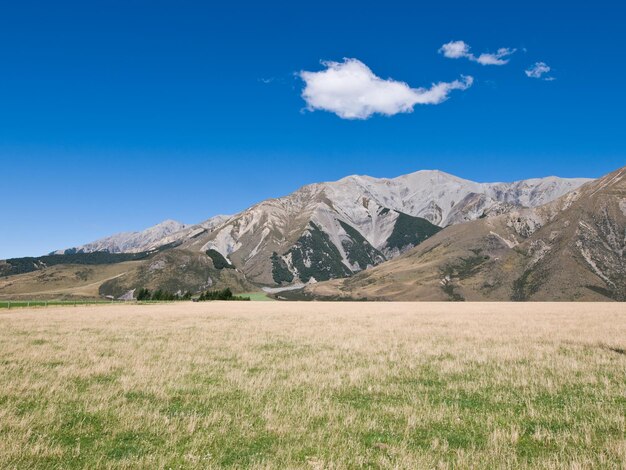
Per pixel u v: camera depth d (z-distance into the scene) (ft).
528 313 198.70
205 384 52.42
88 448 32.07
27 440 32.78
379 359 69.82
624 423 37.83
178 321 151.02
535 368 62.03
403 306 319.88
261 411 41.52
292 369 61.57
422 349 79.92
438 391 50.08
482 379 55.52
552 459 30.27
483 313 201.26
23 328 118.21
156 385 51.29
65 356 70.38
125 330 115.65
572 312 205.36
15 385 49.42
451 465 29.43
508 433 35.53
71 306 281.54
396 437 35.09
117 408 41.60
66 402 43.93
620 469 28.37
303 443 33.27
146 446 32.53
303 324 137.80
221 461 29.96
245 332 111.24
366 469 28.91
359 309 258.78
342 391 49.65
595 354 73.36
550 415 40.60
